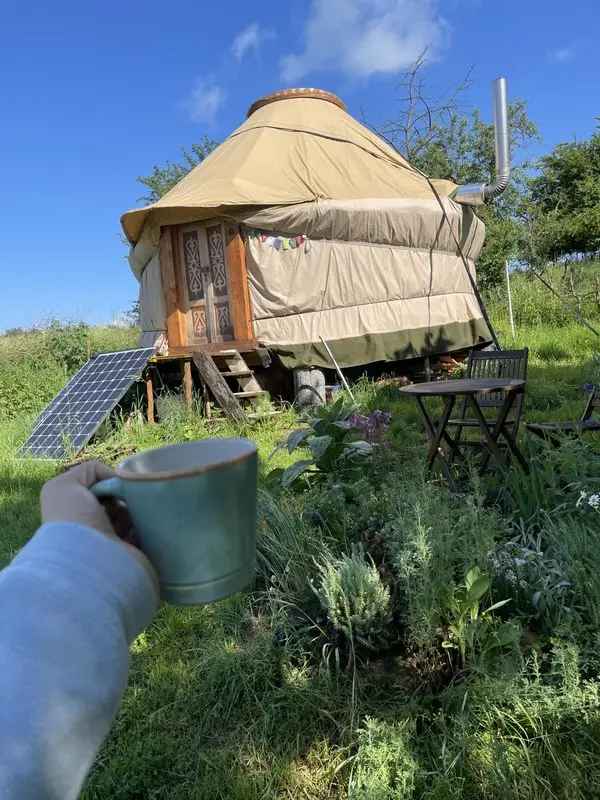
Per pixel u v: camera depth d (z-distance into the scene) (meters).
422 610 2.07
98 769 2.03
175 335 9.17
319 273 8.49
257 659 2.30
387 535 2.57
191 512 0.54
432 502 2.63
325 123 9.58
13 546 3.89
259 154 8.95
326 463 3.27
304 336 8.49
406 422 6.22
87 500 0.54
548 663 2.07
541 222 17.36
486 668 1.98
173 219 8.67
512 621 2.11
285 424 7.12
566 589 2.20
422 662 2.08
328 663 2.20
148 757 1.99
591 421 4.01
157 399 7.93
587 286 13.27
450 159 18.00
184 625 2.75
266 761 1.95
